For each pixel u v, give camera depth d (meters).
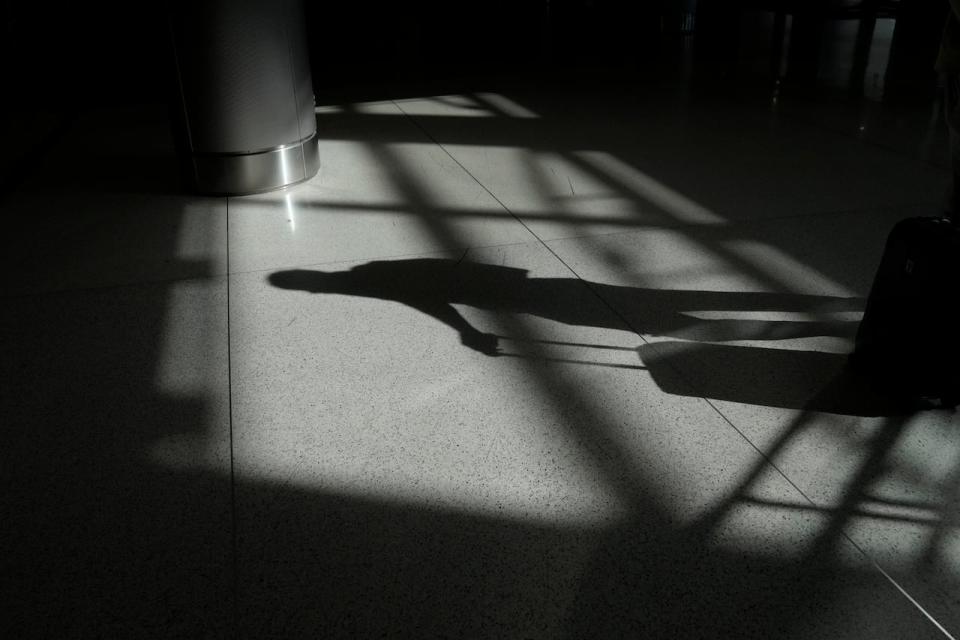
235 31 4.72
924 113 6.85
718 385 3.09
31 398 3.06
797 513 2.45
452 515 2.46
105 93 8.01
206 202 5.12
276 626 2.08
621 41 10.51
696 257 4.21
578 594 2.18
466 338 3.46
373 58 9.77
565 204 5.00
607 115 7.02
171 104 4.98
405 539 2.37
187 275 4.09
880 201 4.91
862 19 11.51
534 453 2.73
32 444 2.80
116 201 5.14
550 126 6.71
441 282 3.98
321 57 9.84
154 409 2.99
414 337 3.47
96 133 6.61
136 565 2.29
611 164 5.73
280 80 5.03
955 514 2.44
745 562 2.27
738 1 12.78
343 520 2.44
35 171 5.71
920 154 5.78
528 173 5.58
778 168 5.56
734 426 2.85
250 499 2.53
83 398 3.06
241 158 5.10
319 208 4.99
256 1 4.72
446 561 2.29
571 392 3.06
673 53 9.70
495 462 2.69
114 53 9.95
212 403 3.03
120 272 4.13
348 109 7.38
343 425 2.89
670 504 2.49
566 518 2.44
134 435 2.85
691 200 5.02
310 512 2.48
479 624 2.09
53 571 2.26
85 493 2.57
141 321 3.63
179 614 2.12
